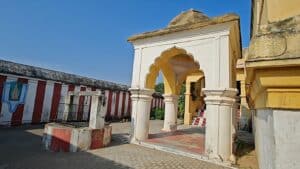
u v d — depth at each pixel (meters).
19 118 12.46
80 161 6.02
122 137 9.90
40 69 13.87
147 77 8.90
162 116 22.38
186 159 6.69
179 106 23.38
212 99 6.76
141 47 9.15
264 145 2.48
